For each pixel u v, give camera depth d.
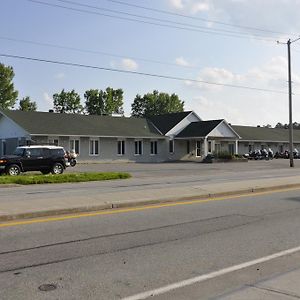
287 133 70.50
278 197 14.99
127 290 5.63
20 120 43.88
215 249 7.74
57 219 10.30
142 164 44.50
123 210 11.76
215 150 55.47
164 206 12.59
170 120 55.59
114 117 53.50
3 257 7.04
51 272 6.31
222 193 15.27
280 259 7.15
